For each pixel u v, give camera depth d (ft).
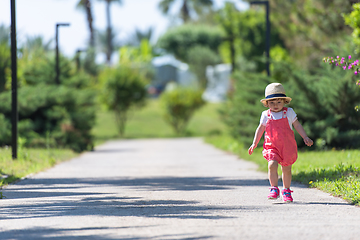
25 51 188.24
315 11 132.98
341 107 108.17
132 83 269.85
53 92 149.69
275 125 48.01
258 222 39.55
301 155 97.25
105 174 83.05
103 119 312.29
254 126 120.57
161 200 51.80
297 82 110.42
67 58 191.01
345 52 102.32
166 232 36.47
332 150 103.81
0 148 121.19
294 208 45.73
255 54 306.14
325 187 56.75
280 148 47.96
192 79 482.28
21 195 57.41
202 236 34.91
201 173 81.71
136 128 296.30
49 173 84.84
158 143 202.90
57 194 57.82
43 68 184.96
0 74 148.25
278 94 47.55
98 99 266.57
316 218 40.98
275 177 49.06
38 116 147.02
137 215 43.37
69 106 153.07
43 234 36.52
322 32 135.95
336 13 128.77
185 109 285.23
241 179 71.00
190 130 297.94
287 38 151.53
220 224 39.01
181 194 56.24
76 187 64.75
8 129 135.13
